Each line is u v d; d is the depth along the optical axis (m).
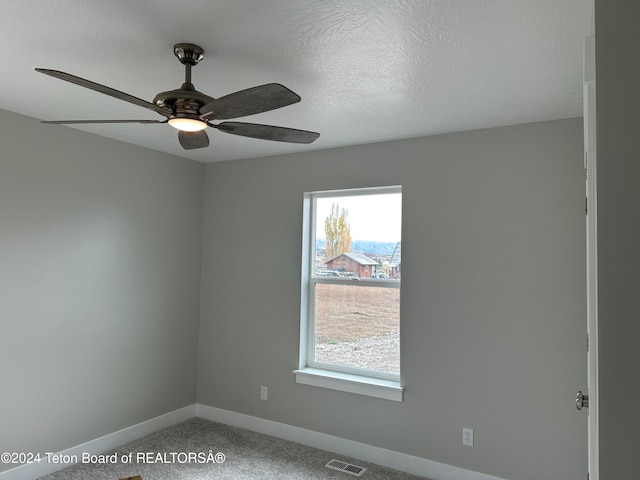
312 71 2.11
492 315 2.90
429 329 3.10
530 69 2.04
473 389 2.93
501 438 2.83
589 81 1.32
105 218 3.39
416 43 1.82
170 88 2.35
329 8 1.57
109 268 3.42
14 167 2.85
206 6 1.57
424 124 2.89
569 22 1.63
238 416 3.91
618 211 1.05
